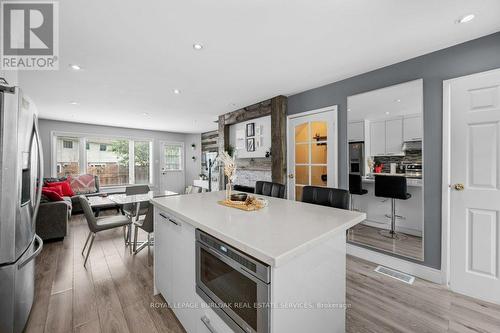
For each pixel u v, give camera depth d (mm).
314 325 1104
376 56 2207
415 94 2236
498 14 1566
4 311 1305
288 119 3535
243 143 4543
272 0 1429
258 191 2682
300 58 2244
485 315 1658
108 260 2639
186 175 8117
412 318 1625
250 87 3100
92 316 1655
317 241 1010
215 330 1166
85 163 5973
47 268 2424
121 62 2289
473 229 1901
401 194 2418
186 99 3676
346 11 1537
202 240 1242
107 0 1408
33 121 1592
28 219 1545
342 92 2842
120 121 5617
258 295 906
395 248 2451
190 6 1474
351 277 2221
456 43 1966
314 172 3213
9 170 1313
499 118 1775
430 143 2145
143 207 3629
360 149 2703
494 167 1808
